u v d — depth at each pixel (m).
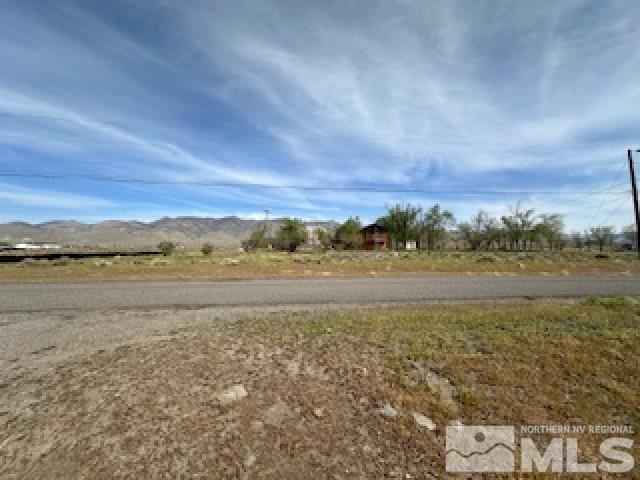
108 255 35.81
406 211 67.75
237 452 3.10
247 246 61.12
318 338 5.61
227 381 4.19
